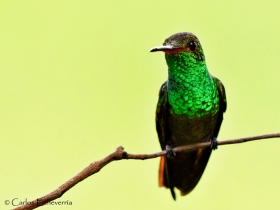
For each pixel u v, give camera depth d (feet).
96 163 14.71
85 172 14.43
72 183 14.20
